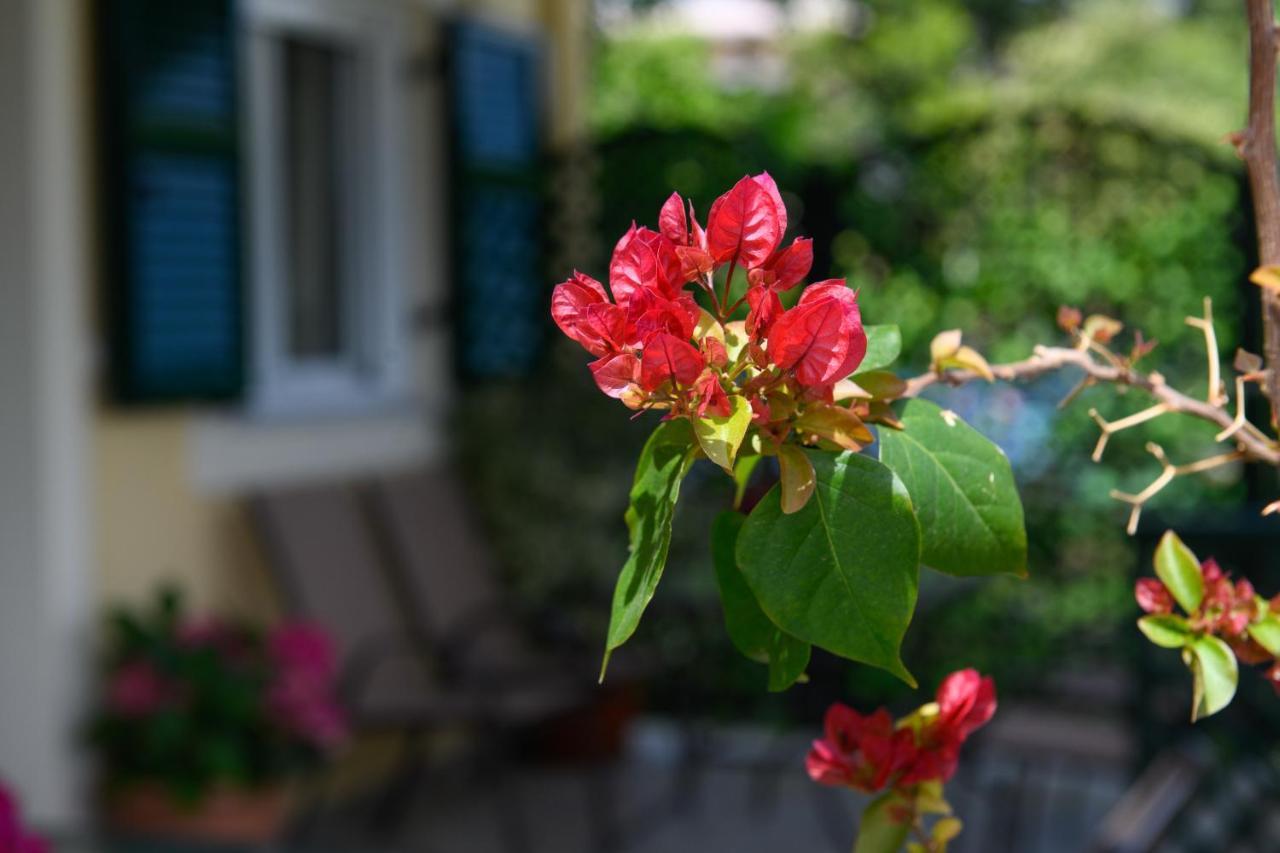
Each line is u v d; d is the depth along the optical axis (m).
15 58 4.46
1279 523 3.35
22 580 4.51
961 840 5.30
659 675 6.23
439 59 6.43
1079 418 6.06
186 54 4.95
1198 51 18.03
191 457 5.11
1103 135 6.18
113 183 4.75
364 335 6.22
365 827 5.45
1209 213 6.05
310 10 5.78
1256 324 5.93
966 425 0.97
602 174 6.80
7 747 4.54
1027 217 6.27
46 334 4.49
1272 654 1.03
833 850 5.32
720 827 5.56
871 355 0.99
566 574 6.24
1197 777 3.12
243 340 5.18
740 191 0.86
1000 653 5.97
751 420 0.84
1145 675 3.57
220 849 4.31
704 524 6.21
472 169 6.44
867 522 0.83
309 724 4.58
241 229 5.16
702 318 0.87
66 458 4.55
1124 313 6.17
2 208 4.49
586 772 6.12
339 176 6.15
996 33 18.69
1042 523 6.05
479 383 6.54
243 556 5.31
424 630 5.60
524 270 6.75
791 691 6.09
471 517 6.21
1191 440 6.00
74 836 4.38
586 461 6.50
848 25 16.86
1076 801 5.69
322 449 5.75
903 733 1.04
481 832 5.44
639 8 14.02
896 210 6.39
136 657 4.62
